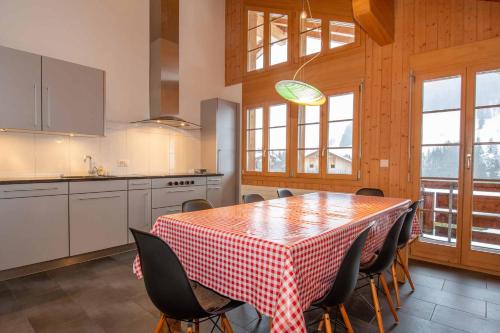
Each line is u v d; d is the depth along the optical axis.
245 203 2.68
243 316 2.15
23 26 3.27
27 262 2.74
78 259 3.18
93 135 3.55
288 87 2.37
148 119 4.18
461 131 3.14
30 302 2.28
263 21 5.02
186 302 1.25
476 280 2.81
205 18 5.30
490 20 2.96
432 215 3.41
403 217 1.92
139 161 4.31
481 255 3.02
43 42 3.41
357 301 2.37
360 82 3.86
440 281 2.79
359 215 1.99
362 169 3.86
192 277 1.60
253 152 5.20
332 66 4.14
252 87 5.14
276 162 4.84
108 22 3.98
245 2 5.28
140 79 4.31
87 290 2.49
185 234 1.64
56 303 2.27
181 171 4.86
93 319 2.05
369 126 3.79
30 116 2.90
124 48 4.14
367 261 1.97
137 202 3.63
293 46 4.61
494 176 2.99
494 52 2.94
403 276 2.76
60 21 3.55
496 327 2.00
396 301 2.38
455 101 3.21
